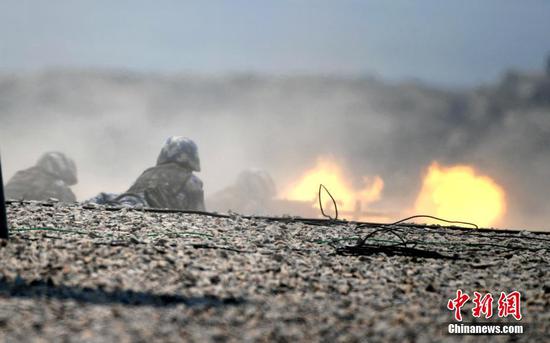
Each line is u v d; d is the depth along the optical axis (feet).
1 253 79.97
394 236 114.93
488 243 112.16
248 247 94.48
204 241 96.94
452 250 104.78
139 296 68.44
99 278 72.64
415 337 62.03
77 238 92.89
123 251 83.82
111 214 116.26
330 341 60.13
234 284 74.49
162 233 101.60
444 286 80.69
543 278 87.10
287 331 61.67
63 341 55.98
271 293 72.79
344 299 72.23
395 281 80.74
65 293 67.92
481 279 84.79
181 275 75.72
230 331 60.95
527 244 112.47
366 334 62.08
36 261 77.61
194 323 62.13
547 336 65.16
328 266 85.87
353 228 119.55
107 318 61.67
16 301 64.59
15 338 56.03
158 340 57.52
